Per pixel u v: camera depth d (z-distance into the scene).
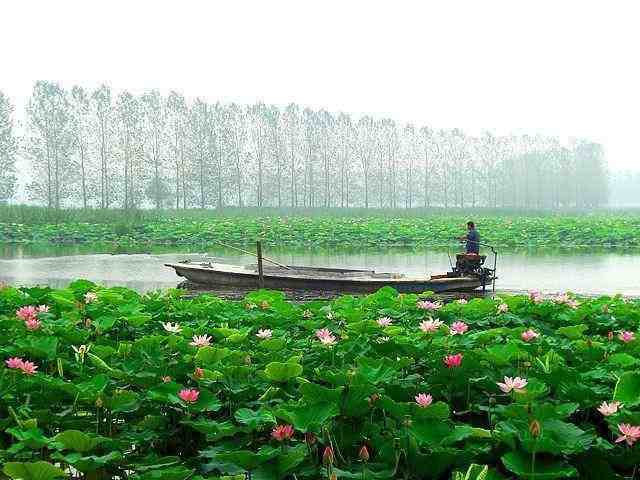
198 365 5.20
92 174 62.44
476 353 5.50
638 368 5.45
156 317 7.98
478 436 3.94
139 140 61.38
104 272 20.98
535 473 3.49
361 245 33.69
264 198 76.69
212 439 4.19
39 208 42.56
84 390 4.61
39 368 5.70
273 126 71.44
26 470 3.36
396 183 90.75
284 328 7.64
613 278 20.08
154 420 4.52
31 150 58.72
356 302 9.37
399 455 3.87
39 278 19.50
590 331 8.35
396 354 5.62
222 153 67.38
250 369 5.08
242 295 15.52
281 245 33.72
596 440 4.07
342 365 5.27
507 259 26.22
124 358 5.66
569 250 30.61
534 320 8.47
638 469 4.00
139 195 62.97
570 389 4.59
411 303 9.27
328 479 3.73
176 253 28.53
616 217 58.19
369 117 79.69
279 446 4.09
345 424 4.30
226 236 35.34
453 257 27.09
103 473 4.22
